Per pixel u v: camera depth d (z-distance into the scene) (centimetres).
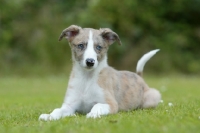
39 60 2328
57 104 1068
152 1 2520
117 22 2442
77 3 2506
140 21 2484
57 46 2350
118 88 814
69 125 608
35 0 2480
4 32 2367
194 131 539
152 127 567
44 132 570
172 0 2539
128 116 680
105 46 800
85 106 788
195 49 2520
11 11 2427
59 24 2417
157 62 2378
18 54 2341
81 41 780
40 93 1470
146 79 2044
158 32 2497
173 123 587
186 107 827
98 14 2412
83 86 785
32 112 860
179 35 2484
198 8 2559
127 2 2452
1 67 2280
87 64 750
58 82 1917
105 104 757
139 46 2422
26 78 2147
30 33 2400
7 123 700
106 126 582
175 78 2150
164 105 923
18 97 1320
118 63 2391
